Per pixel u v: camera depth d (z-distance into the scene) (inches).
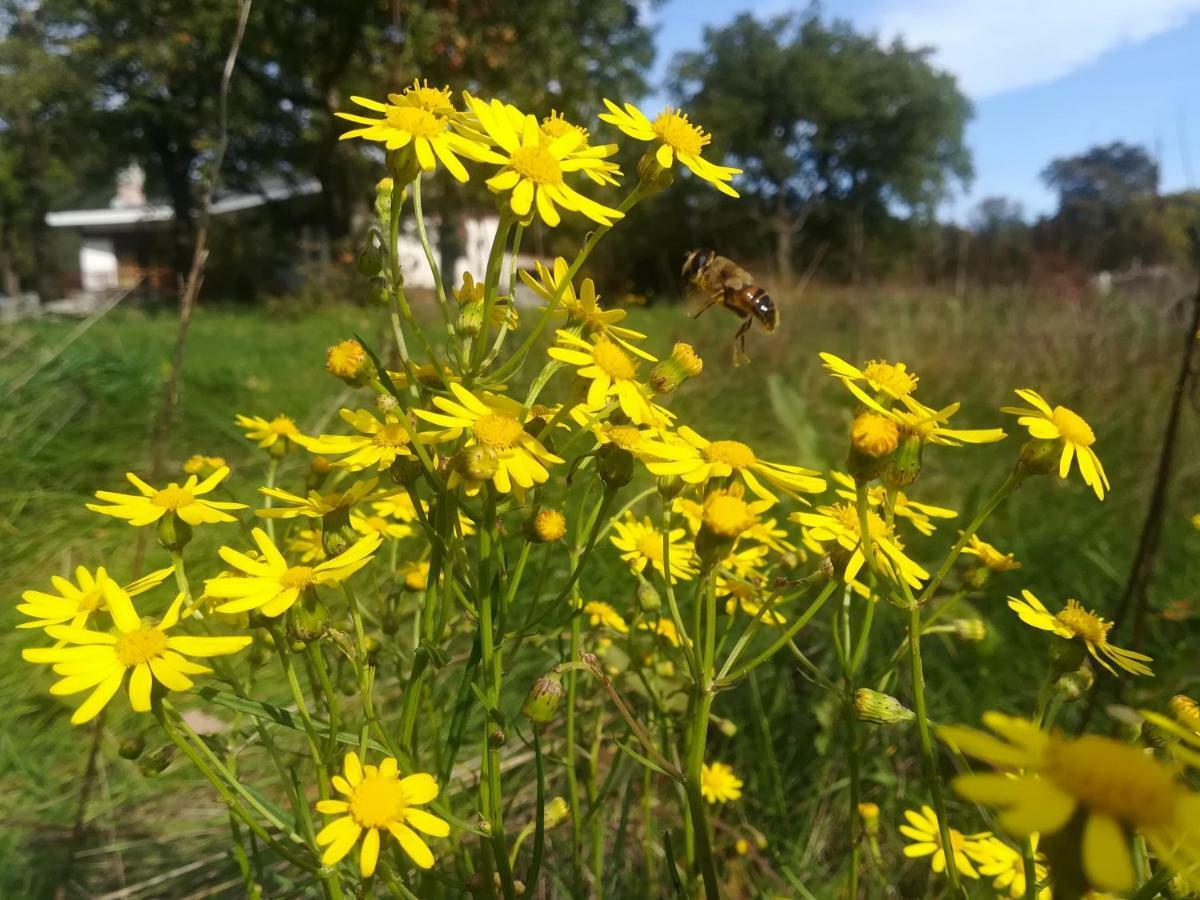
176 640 4.5
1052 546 13.5
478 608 5.3
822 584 5.7
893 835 8.8
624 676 9.1
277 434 8.3
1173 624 11.3
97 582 5.1
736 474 5.8
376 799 4.5
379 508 8.1
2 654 11.4
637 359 8.8
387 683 10.4
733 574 7.2
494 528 5.5
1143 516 14.8
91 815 9.0
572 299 6.1
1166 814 2.8
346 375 5.6
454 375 5.7
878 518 5.9
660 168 5.8
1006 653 10.6
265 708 4.9
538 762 4.9
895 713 5.3
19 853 8.5
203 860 8.3
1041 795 2.8
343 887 5.8
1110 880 2.7
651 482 13.2
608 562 12.3
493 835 5.1
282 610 4.7
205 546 13.8
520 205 5.3
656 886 7.8
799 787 9.9
